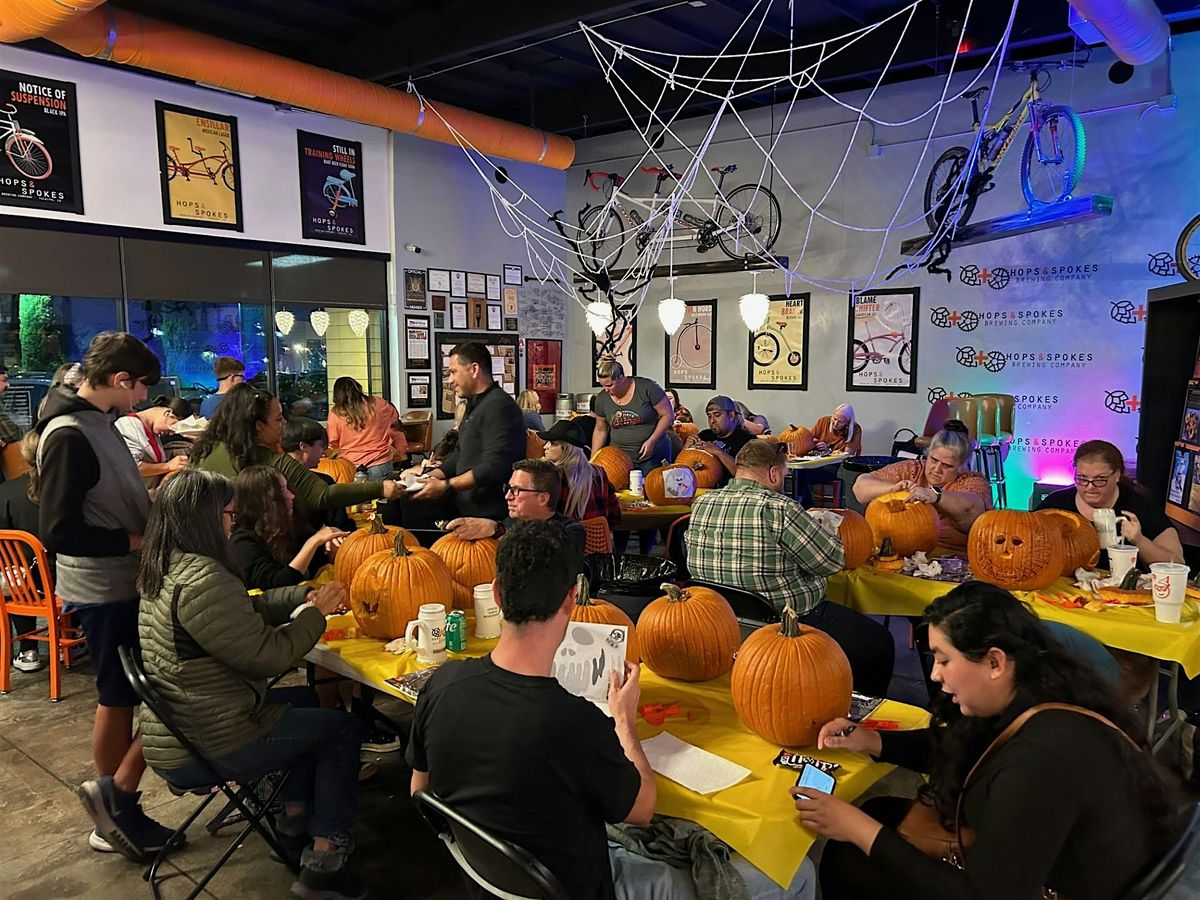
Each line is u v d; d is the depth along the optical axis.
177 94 6.88
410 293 8.76
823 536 2.82
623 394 6.12
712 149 9.16
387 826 2.80
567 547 1.52
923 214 7.89
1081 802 1.34
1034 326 7.43
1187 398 4.32
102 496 2.60
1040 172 7.21
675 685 2.18
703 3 6.37
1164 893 1.36
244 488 2.85
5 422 5.09
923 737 1.79
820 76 7.43
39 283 6.18
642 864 1.72
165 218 6.86
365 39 6.90
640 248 9.79
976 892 1.36
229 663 2.11
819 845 2.44
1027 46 7.16
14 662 4.29
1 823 2.86
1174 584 2.54
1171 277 6.79
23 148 6.04
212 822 2.78
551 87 8.81
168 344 7.01
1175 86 6.66
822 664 1.83
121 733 2.65
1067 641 2.05
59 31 4.84
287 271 7.77
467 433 3.77
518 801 1.44
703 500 3.03
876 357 8.30
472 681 1.52
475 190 9.33
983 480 3.68
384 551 2.55
